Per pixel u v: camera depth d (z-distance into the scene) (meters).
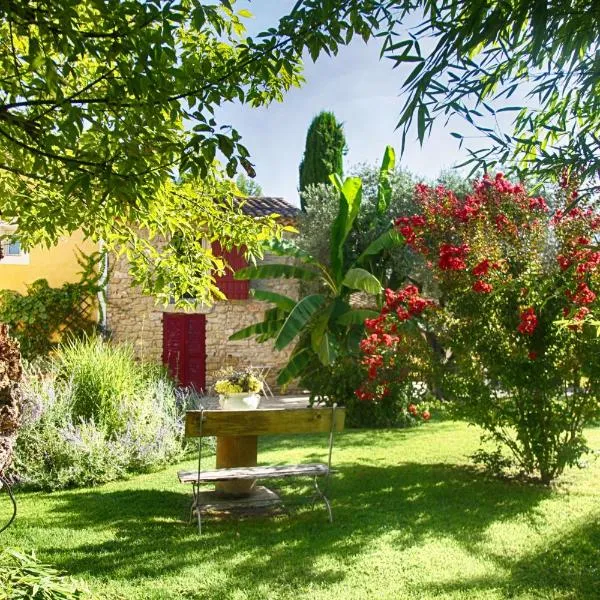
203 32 3.39
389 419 10.36
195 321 15.58
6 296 13.62
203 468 7.29
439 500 5.72
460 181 14.00
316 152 19.53
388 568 4.08
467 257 6.15
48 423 6.79
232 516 5.39
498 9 1.83
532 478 6.46
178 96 2.46
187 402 9.08
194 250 4.52
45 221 3.64
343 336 13.01
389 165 14.16
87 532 4.85
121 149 2.51
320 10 2.42
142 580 3.89
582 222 5.42
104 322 14.53
